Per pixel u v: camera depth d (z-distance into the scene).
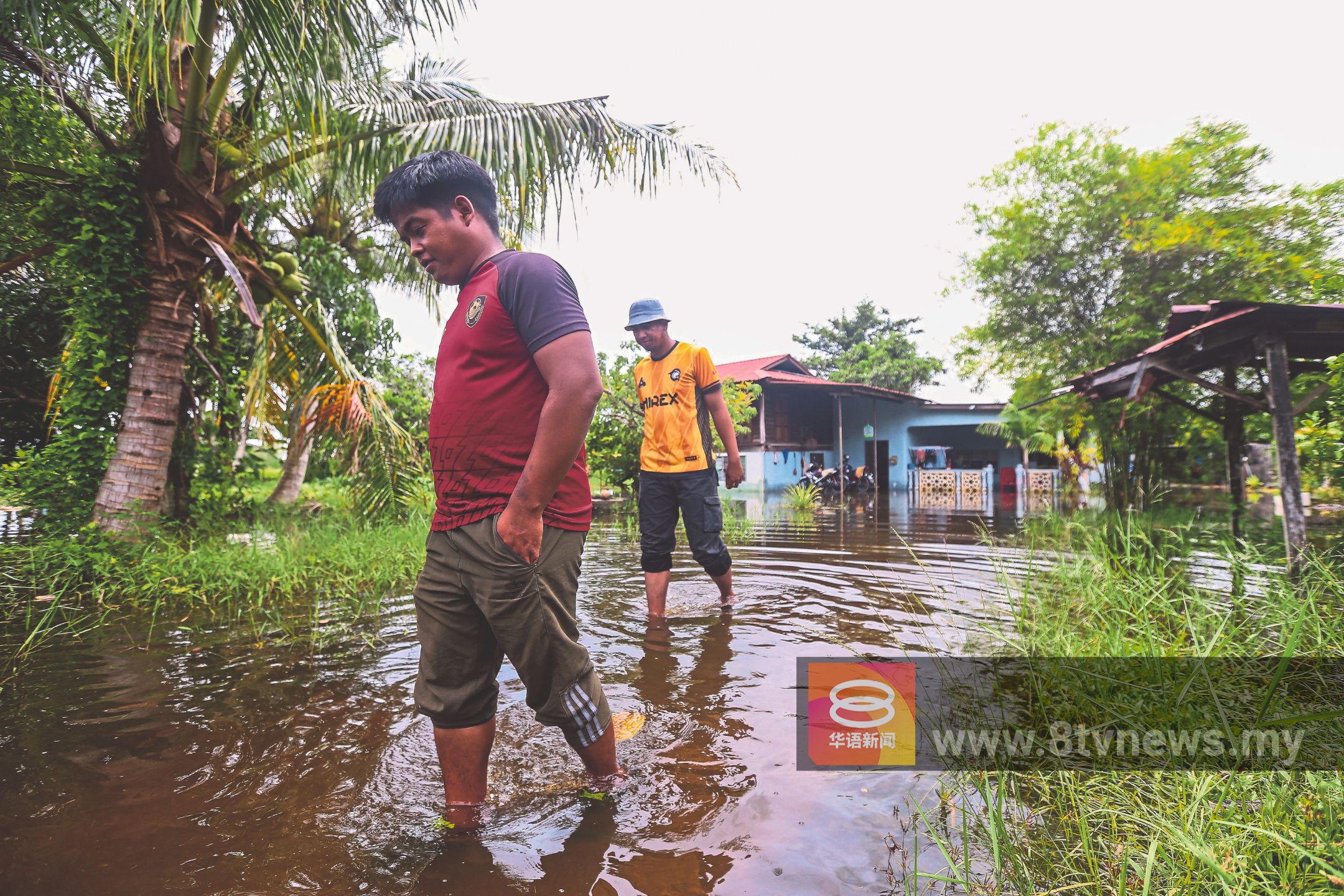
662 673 2.62
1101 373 9.03
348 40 5.57
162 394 6.27
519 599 1.53
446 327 1.74
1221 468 11.50
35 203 6.34
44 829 1.55
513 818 1.58
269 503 11.25
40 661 2.90
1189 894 1.20
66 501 5.96
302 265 10.02
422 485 7.74
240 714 2.27
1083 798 1.54
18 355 8.62
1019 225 13.88
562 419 1.46
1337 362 5.95
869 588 4.21
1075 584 3.48
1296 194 11.77
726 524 8.38
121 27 4.78
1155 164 12.61
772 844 1.46
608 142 6.81
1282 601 2.45
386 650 3.06
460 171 1.70
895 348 37.88
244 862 1.42
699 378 3.64
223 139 6.40
